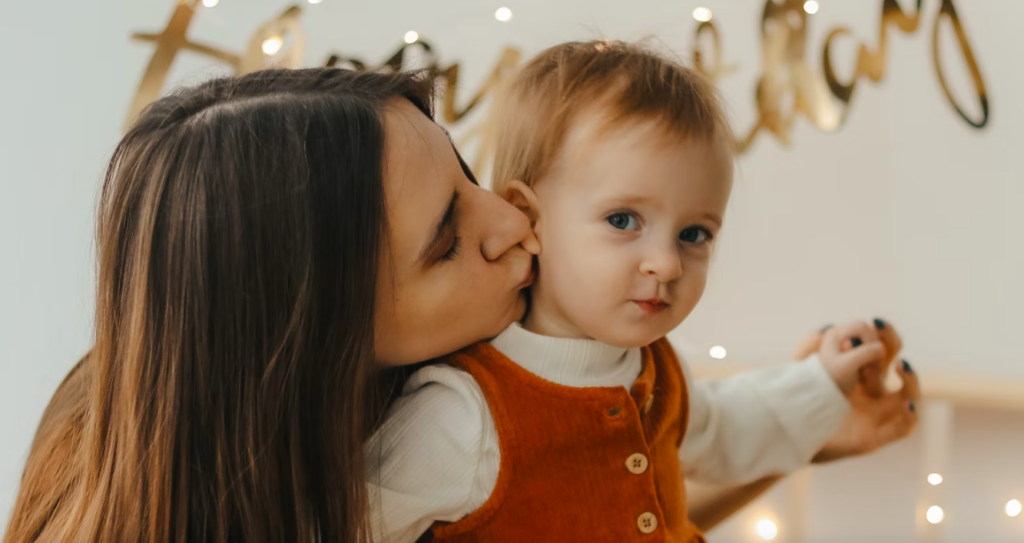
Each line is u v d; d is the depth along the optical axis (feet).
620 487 1.87
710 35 3.74
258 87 1.82
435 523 1.92
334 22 4.02
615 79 1.78
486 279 1.73
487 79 3.49
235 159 1.61
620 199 1.69
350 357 1.65
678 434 2.17
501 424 1.79
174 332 1.65
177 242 1.63
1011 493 4.01
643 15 4.17
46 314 3.94
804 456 2.55
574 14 4.12
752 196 4.44
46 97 4.02
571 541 1.84
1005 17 4.22
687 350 3.79
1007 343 4.35
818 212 4.43
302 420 1.67
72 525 1.82
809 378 2.56
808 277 4.46
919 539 3.57
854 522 4.06
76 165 3.99
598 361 1.90
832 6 4.23
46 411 2.31
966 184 4.35
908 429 2.69
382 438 1.86
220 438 1.65
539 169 1.81
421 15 4.07
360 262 1.62
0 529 3.19
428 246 1.67
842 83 3.87
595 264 1.71
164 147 1.70
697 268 1.78
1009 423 4.00
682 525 2.15
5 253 3.97
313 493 1.70
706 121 1.75
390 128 1.70
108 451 1.78
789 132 3.68
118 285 1.75
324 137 1.63
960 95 4.29
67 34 4.03
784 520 4.12
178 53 3.31
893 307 4.47
